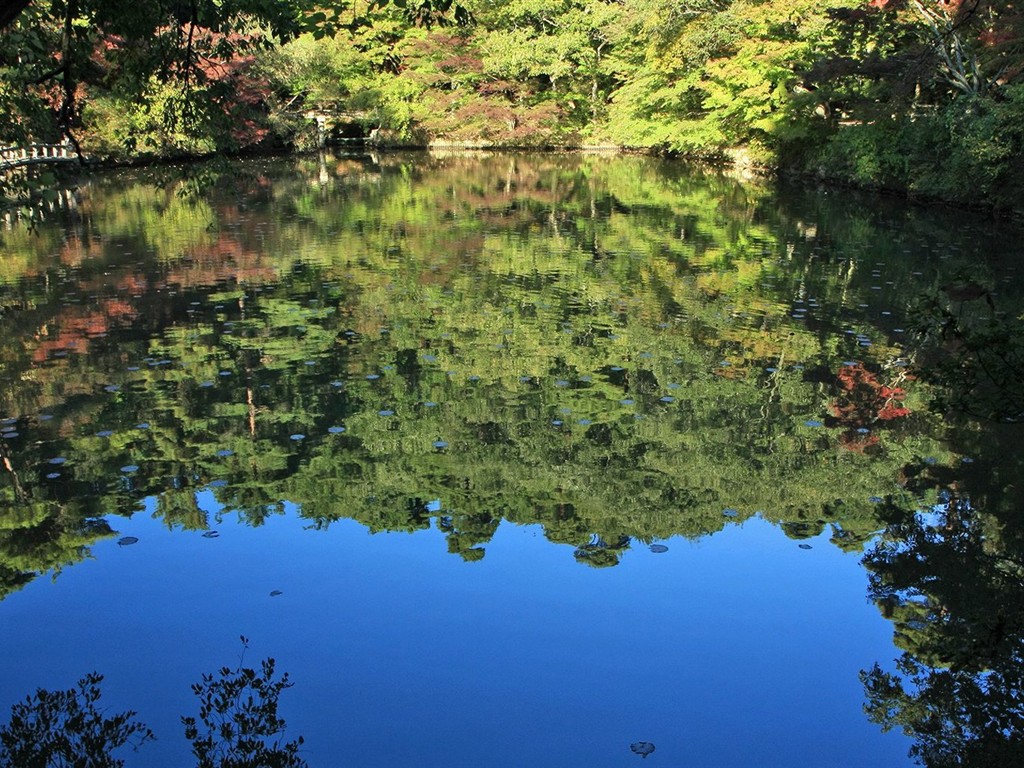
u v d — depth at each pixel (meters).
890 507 6.42
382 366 9.52
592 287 13.09
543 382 9.07
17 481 6.80
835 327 10.84
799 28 28.11
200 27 7.82
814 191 25.25
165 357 9.72
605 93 42.62
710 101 31.55
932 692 4.46
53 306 11.76
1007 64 19.38
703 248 16.31
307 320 11.23
